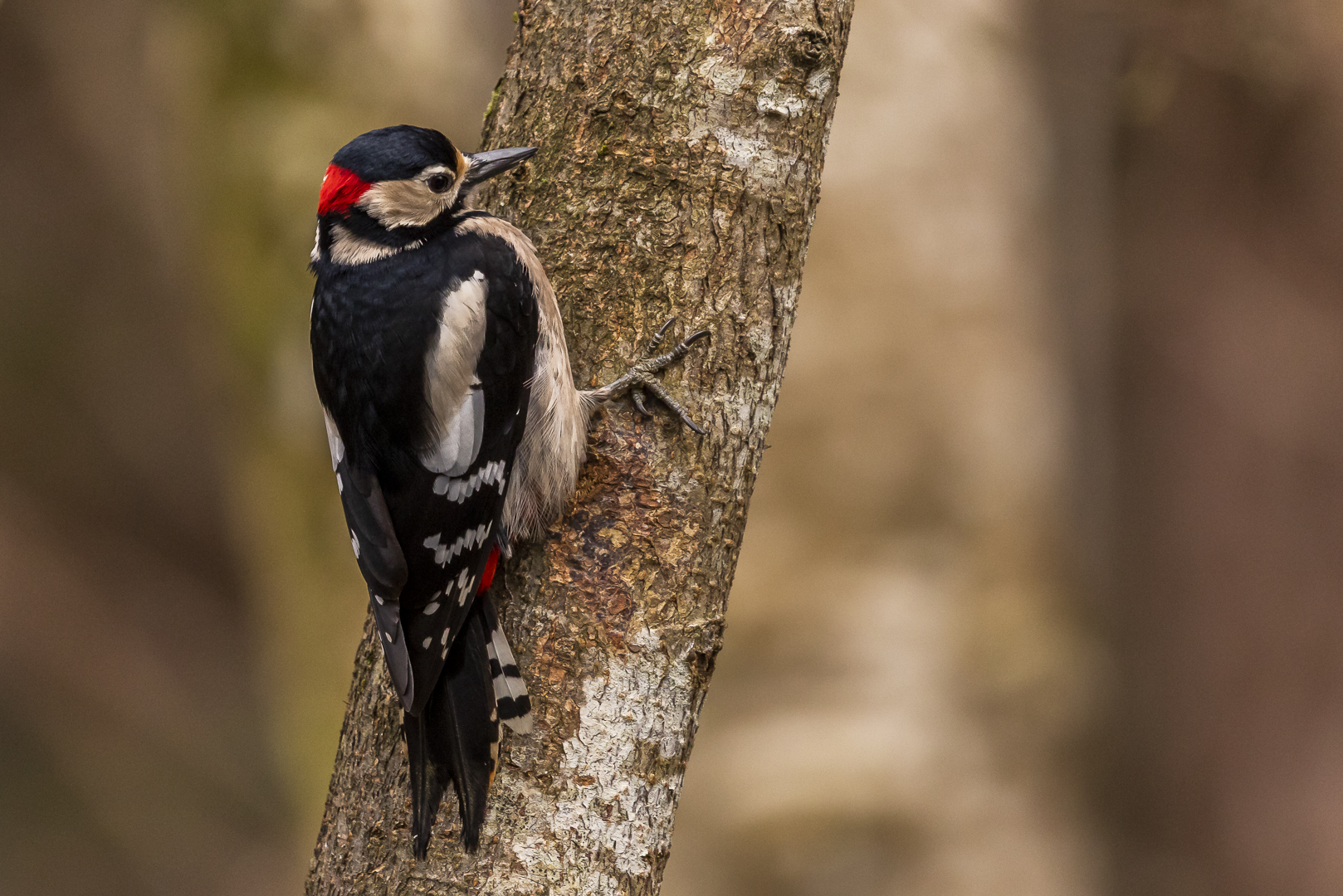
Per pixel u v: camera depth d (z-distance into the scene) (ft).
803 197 19.70
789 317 19.74
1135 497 66.03
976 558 37.73
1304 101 58.75
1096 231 49.21
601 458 19.10
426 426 20.77
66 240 77.56
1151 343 65.92
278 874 72.33
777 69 19.44
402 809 18.39
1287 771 62.95
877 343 37.88
